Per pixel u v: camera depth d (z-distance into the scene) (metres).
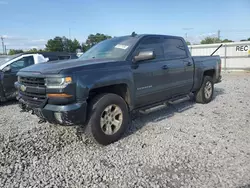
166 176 2.74
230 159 3.09
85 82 3.28
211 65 6.39
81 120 3.32
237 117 5.02
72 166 3.04
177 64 5.05
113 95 3.75
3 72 6.81
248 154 3.23
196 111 5.61
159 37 4.82
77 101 3.24
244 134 3.99
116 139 3.82
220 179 2.63
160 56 4.73
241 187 2.47
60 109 3.13
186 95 5.74
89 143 3.79
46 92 3.23
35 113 3.61
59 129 4.49
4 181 2.70
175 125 4.57
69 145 3.74
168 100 5.11
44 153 3.46
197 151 3.37
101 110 3.56
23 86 3.62
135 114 4.97
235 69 19.41
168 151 3.40
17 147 3.69
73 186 2.58
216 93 8.15
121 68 3.80
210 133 4.08
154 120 4.93
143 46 4.37
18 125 4.84
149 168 2.94
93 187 2.56
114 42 4.64
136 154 3.34
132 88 3.99
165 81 4.73
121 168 2.96
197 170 2.85
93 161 3.17
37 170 2.96
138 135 4.09
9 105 6.96
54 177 2.78
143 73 4.18
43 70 3.38
